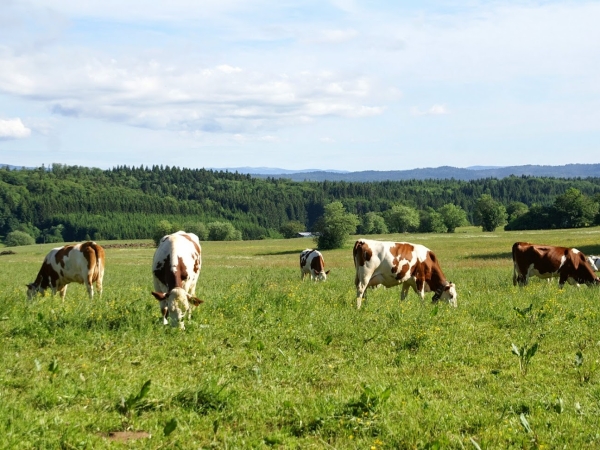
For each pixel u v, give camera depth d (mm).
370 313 14141
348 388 8680
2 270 49969
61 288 17625
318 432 6984
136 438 6715
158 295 12117
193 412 7398
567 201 135500
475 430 7145
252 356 10219
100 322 11469
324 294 18484
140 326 11375
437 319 13398
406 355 10602
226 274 39812
